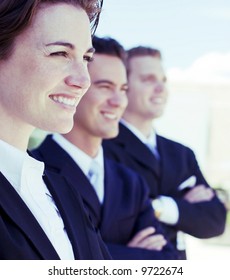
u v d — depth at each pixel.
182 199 2.95
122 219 2.41
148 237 2.43
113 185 2.44
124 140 2.94
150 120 3.05
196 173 3.12
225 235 6.67
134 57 3.09
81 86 1.41
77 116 2.42
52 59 1.39
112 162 2.57
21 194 1.36
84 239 1.51
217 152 6.54
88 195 2.32
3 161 1.39
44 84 1.38
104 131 2.43
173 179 3.01
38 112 1.39
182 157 3.08
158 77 3.07
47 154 2.38
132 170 2.80
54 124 1.41
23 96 1.39
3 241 1.23
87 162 2.41
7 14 1.36
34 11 1.37
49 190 1.52
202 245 6.69
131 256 2.34
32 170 1.43
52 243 1.37
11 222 1.27
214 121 6.42
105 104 2.44
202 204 2.97
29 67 1.38
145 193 2.52
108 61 2.48
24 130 1.43
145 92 3.02
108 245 2.34
